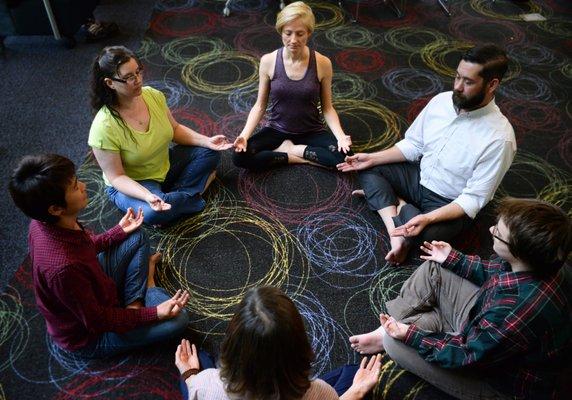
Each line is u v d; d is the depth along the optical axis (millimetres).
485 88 1646
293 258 1979
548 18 3670
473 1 3852
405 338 1407
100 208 2168
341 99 2854
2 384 1559
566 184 2355
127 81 1668
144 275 1679
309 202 2213
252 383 892
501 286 1222
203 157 2113
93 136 1799
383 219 2043
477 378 1372
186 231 2066
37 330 1705
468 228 2098
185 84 2932
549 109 2822
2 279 1864
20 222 2092
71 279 1240
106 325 1420
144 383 1570
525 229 1108
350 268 1948
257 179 2311
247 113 2721
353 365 1506
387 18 3631
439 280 1582
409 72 3084
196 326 1739
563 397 1465
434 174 1962
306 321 1764
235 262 1956
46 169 1131
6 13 3021
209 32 3404
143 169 1996
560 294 1153
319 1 3809
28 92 2816
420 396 1541
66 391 1547
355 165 2121
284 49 2102
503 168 1757
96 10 3590
